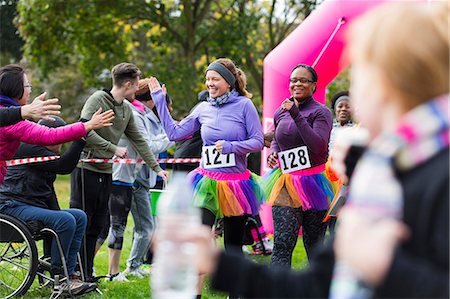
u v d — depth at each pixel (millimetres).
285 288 2010
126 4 22422
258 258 9438
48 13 22391
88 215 7102
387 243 1587
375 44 1724
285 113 6695
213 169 6293
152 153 7375
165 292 1876
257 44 23969
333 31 9391
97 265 8773
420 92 1706
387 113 1758
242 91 6559
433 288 1547
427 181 1638
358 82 1796
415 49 1681
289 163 6551
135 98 8148
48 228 6453
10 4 32969
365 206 1627
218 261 2012
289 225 6473
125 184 7488
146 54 26703
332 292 1777
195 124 6555
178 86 22219
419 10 1738
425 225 1629
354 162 2006
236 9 23969
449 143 1651
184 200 1911
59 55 23609
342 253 1664
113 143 7074
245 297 2027
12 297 6445
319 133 6410
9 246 6523
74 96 29031
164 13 22688
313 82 6648
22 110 5879
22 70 6254
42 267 6801
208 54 23500
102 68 23312
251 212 6301
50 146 6508
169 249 1883
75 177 7094
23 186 6438
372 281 1604
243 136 6309
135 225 8062
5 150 6039
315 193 6508
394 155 1662
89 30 22812
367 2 9164
